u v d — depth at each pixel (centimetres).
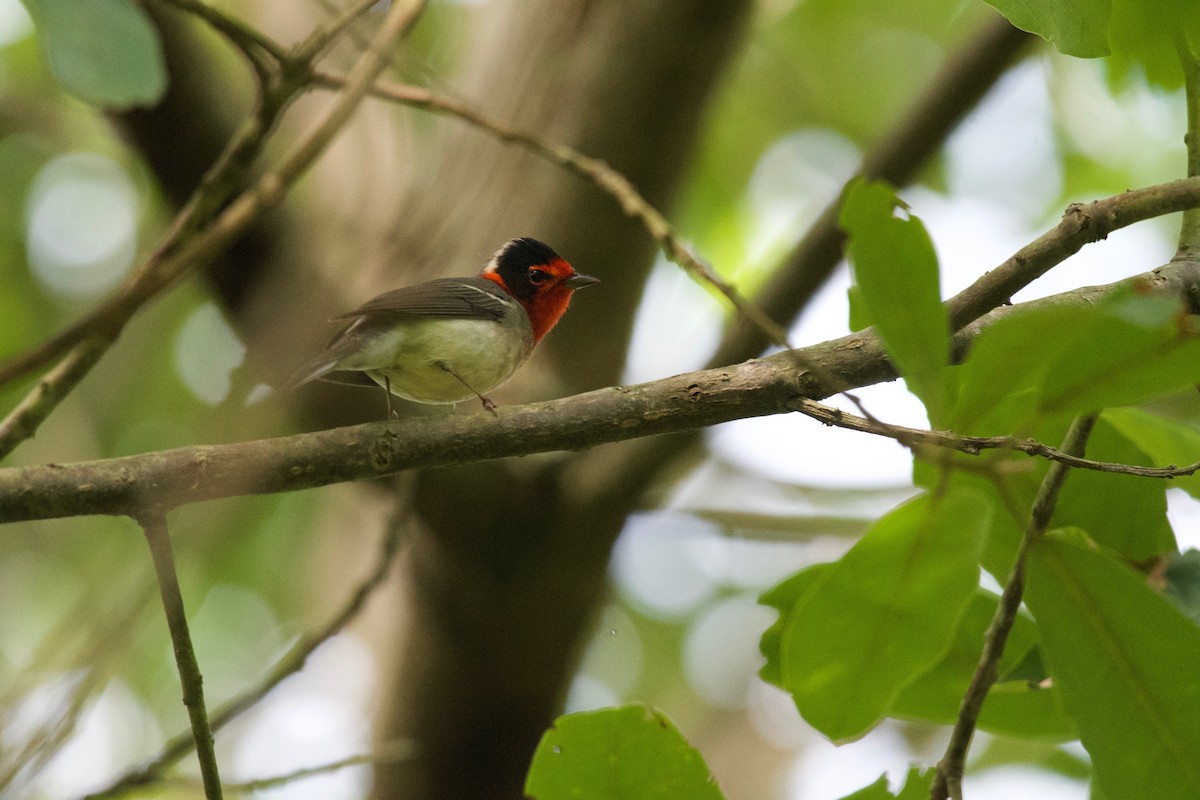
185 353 1514
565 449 605
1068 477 560
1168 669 477
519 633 1055
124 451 1469
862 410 473
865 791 511
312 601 1373
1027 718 591
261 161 953
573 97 1031
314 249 1016
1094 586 481
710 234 1553
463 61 1238
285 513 1578
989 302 561
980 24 955
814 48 1530
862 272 398
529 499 984
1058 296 569
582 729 490
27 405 591
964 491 439
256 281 1009
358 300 1007
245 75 1091
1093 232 552
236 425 1021
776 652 590
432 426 597
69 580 1527
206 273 1008
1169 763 481
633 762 492
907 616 462
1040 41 932
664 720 490
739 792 1647
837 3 1508
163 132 919
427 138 1097
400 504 823
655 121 1009
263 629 1558
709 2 964
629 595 1777
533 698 1092
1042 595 489
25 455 1419
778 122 1544
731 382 589
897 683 470
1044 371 410
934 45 1514
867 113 1534
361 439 588
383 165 1080
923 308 400
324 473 583
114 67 573
